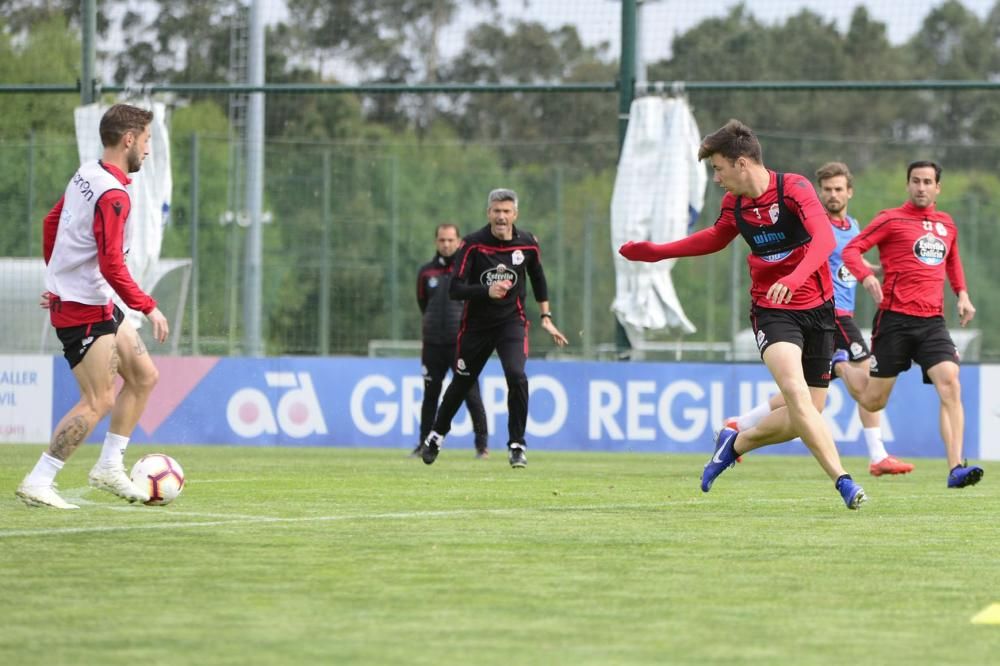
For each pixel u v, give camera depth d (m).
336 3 117.12
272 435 47.22
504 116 122.75
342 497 25.17
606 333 87.50
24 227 73.19
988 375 44.50
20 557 16.52
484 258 34.72
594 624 12.56
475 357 35.19
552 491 26.98
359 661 11.01
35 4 100.69
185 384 47.62
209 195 87.88
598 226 88.00
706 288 93.25
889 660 11.20
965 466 29.12
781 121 126.50
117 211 21.34
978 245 89.25
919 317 30.75
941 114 135.88
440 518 21.22
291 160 87.31
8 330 55.72
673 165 46.16
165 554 16.81
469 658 11.14
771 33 124.31
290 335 82.44
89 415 22.09
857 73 133.38
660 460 40.91
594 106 122.88
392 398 46.75
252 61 63.03
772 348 22.45
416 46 120.88
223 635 11.98
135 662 10.93
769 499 25.39
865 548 17.88
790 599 13.93
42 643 11.62
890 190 116.94
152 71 104.75
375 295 83.75
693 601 13.77
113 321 22.09
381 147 107.12
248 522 20.41
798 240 21.97
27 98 95.94
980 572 15.83
